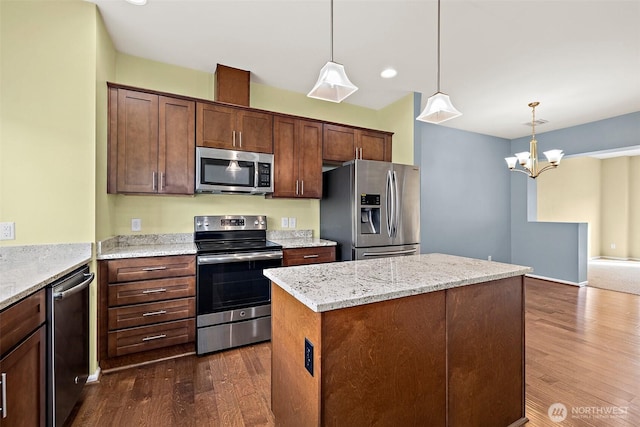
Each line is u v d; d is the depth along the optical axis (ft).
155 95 8.02
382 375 3.85
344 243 10.16
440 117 6.72
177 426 5.20
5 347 3.49
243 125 9.19
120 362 7.10
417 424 4.14
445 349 4.39
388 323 3.90
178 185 8.26
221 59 9.08
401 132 11.89
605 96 11.50
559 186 23.86
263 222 10.50
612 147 13.78
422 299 4.18
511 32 7.63
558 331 9.26
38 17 6.20
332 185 10.91
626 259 22.75
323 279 4.42
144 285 7.20
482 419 4.77
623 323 9.94
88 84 6.50
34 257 6.05
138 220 8.86
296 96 11.43
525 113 13.37
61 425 4.75
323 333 3.45
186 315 7.64
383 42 8.16
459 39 7.96
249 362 7.43
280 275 4.67
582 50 8.42
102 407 5.66
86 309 6.01
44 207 6.17
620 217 22.97
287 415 4.43
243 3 6.64
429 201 14.75
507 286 5.09
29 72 6.11
